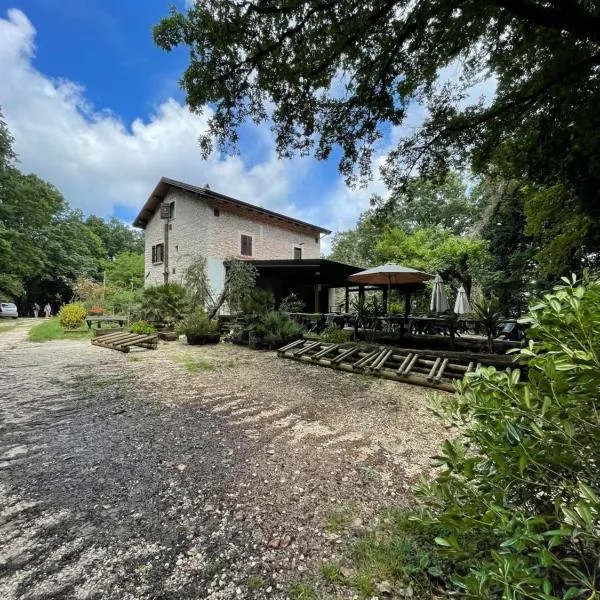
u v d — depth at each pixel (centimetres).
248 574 131
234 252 1322
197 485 196
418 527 151
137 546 146
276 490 191
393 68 470
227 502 179
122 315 1270
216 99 473
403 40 431
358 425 296
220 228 1280
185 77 452
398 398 377
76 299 1698
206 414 321
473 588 87
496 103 520
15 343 835
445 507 126
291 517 167
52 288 2722
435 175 626
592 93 427
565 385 97
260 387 423
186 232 1355
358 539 150
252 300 809
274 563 137
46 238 2430
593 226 592
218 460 227
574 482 99
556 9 338
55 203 2292
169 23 412
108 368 530
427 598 120
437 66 480
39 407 338
